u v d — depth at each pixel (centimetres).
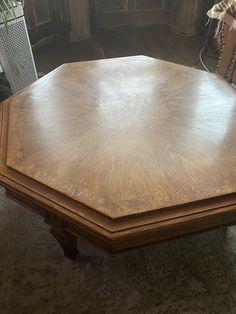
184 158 95
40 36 257
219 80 130
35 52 256
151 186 86
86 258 122
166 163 93
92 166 92
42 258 123
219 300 112
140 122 108
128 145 99
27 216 137
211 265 121
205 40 263
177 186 87
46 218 98
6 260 122
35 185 89
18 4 170
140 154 96
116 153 96
